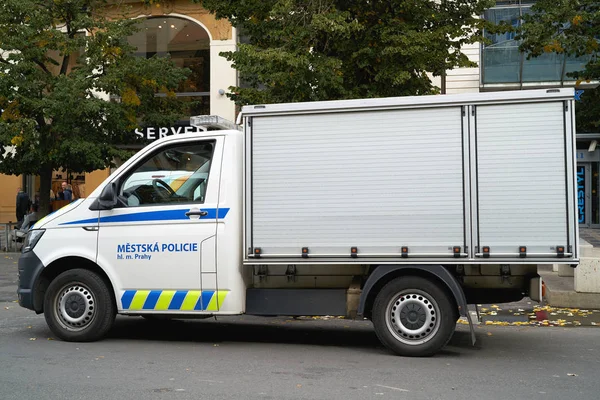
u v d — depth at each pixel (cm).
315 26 1157
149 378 596
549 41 1374
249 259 712
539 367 653
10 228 2103
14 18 1777
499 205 665
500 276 692
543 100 662
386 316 692
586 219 2539
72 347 739
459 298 669
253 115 719
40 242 777
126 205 761
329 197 700
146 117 1966
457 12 1315
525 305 1052
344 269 725
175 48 2462
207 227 727
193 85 2459
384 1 1264
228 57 1327
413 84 1273
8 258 1808
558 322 916
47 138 1866
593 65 1510
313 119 708
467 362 675
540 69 2345
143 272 743
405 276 691
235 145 736
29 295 780
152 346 753
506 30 1376
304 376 608
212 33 2419
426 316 684
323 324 932
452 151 678
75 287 763
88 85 1808
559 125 660
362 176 694
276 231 709
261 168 716
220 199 729
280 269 736
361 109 696
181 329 880
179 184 751
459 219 672
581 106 1688
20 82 1755
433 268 679
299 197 707
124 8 2103
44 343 761
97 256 757
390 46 1212
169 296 733
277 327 904
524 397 539
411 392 552
